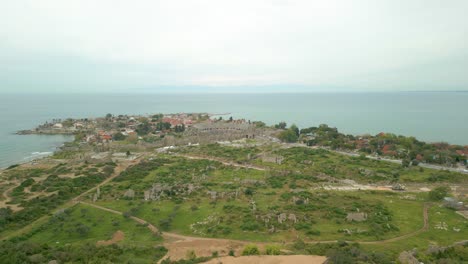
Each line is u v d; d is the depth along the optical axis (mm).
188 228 92375
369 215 101062
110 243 80562
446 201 113188
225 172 151500
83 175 144750
